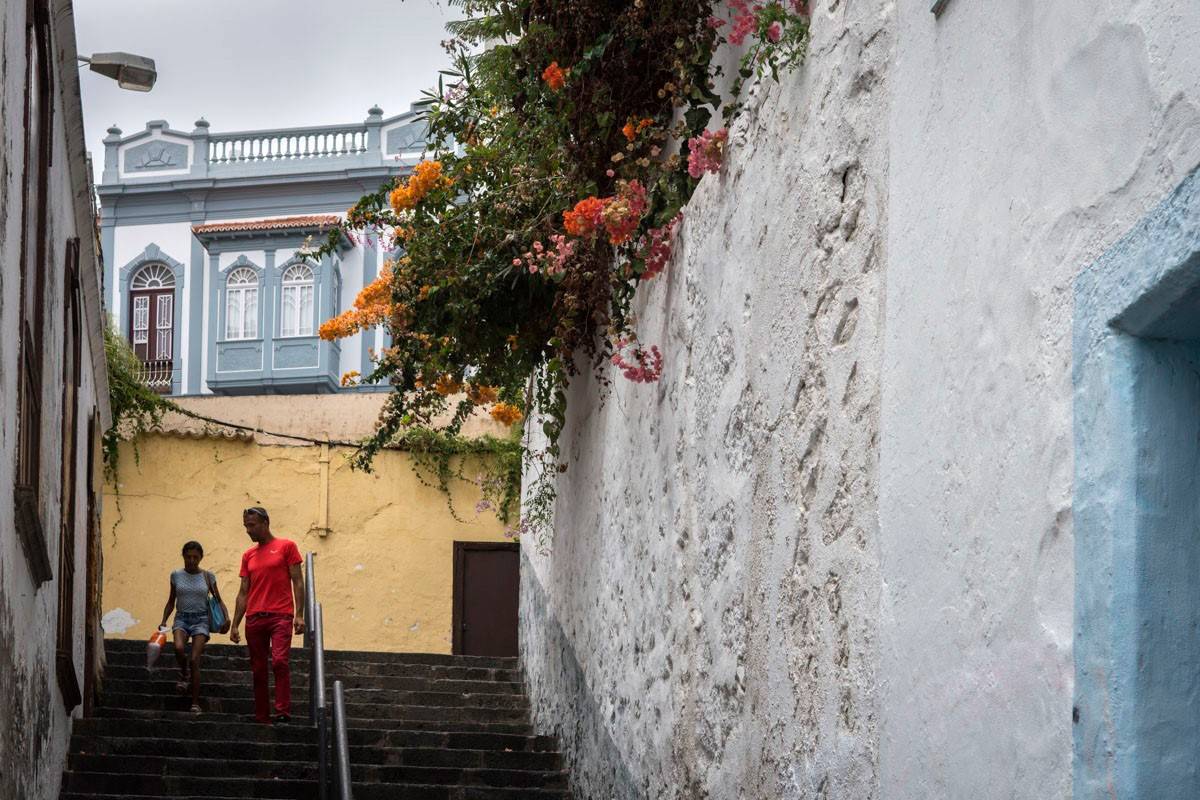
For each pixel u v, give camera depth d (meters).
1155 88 2.50
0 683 4.71
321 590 15.77
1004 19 3.12
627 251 6.34
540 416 10.87
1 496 4.61
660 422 6.52
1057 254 2.83
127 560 15.49
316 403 16.23
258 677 9.71
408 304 8.38
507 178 7.77
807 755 4.23
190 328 33.41
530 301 8.18
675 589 6.06
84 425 9.73
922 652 3.38
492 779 8.89
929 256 3.48
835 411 4.14
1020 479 2.93
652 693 6.44
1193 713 2.47
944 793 3.22
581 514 8.83
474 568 16.00
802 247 4.50
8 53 4.71
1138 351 2.58
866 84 4.04
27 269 5.50
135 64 9.07
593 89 6.28
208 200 34.16
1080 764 2.61
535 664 11.01
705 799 5.40
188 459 15.78
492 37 8.30
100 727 9.20
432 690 11.59
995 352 3.08
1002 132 3.10
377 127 34.00
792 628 4.43
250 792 8.33
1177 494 2.54
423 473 16.08
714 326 5.59
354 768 8.79
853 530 3.94
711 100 5.47
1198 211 2.33
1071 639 2.68
